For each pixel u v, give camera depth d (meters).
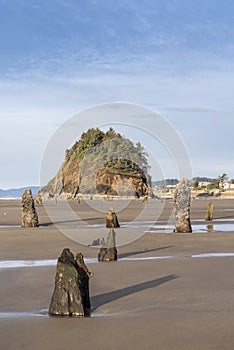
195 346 6.46
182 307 8.80
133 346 6.54
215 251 17.38
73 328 7.48
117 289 10.73
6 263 14.88
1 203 79.62
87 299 8.82
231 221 33.44
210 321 7.67
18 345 6.68
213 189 105.31
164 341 6.71
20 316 8.34
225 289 10.44
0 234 24.19
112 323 7.74
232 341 6.64
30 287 11.09
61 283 8.46
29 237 22.53
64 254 8.58
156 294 10.10
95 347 6.54
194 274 12.46
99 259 15.23
